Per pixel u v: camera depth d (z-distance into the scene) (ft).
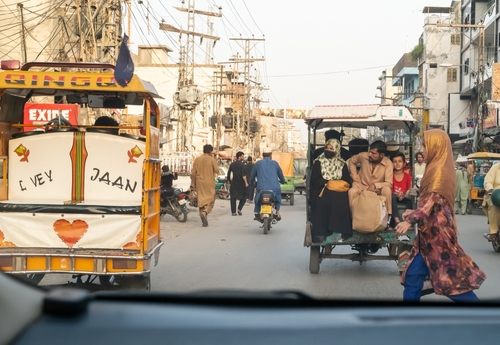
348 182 28.45
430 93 189.47
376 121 31.37
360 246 29.76
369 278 28.17
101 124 24.21
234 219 58.59
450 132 167.84
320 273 29.30
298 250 36.70
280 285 25.88
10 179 21.93
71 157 21.90
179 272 28.53
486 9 162.20
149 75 190.80
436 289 17.06
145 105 21.04
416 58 206.59
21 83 20.11
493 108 127.24
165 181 55.06
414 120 29.37
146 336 7.55
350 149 33.12
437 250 17.12
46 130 22.06
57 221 20.42
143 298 9.10
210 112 214.90
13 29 81.51
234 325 7.91
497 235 37.78
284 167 86.17
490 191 38.75
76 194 21.89
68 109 59.41
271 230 48.65
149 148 21.06
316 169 28.76
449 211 17.31
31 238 20.36
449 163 17.52
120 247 20.49
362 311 8.96
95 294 8.96
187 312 8.40
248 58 190.19
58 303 7.71
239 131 206.69
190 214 64.23
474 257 35.78
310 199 29.14
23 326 7.52
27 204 20.40
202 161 50.75
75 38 82.79
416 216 17.11
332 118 29.71
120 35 73.67
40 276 21.75
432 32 189.88
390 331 8.10
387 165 28.48
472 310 9.23
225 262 31.83
